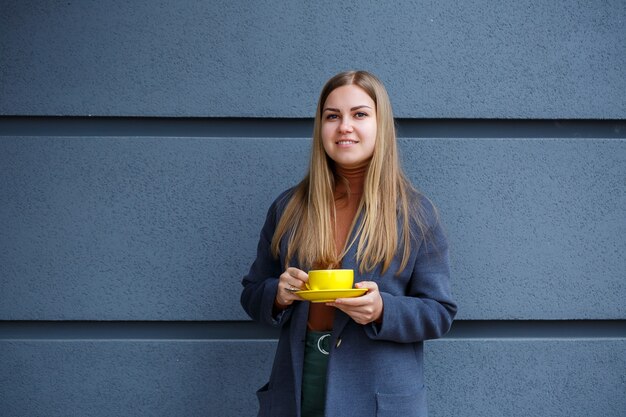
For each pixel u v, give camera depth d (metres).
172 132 2.78
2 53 2.76
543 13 2.75
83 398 2.75
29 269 2.75
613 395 2.70
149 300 2.76
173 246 2.76
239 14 2.76
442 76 2.74
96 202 2.77
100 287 2.75
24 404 2.75
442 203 2.73
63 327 2.78
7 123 2.78
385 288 2.12
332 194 2.23
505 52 2.74
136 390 2.75
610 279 2.71
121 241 2.76
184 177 2.76
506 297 2.71
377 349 2.06
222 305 2.75
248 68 2.76
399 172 2.27
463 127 2.76
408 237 2.13
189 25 2.76
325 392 2.03
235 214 2.76
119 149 2.77
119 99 2.76
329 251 2.15
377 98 2.21
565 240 2.72
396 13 2.75
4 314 2.75
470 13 2.75
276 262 2.41
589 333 2.75
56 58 2.77
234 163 2.76
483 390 2.71
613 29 2.74
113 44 2.77
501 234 2.73
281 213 2.34
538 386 2.71
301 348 2.10
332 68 2.75
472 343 2.72
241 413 2.74
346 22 2.75
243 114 2.75
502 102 2.74
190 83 2.76
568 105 2.73
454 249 2.72
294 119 2.77
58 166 2.77
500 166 2.73
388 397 2.01
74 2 2.77
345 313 2.05
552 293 2.71
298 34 2.76
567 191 2.73
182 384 2.75
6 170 2.76
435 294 2.13
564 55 2.74
